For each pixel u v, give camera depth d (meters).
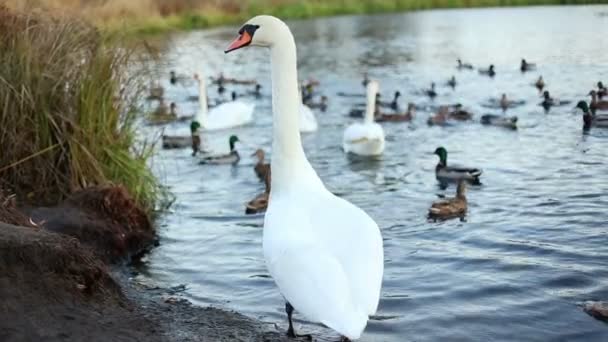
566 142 21.52
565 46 43.94
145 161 13.98
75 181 12.73
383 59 43.91
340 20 66.62
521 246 12.23
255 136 25.86
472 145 22.19
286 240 7.39
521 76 35.88
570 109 27.23
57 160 12.99
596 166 18.27
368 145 21.41
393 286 10.52
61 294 7.92
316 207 7.83
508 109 27.94
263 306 9.81
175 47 48.41
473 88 33.72
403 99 31.94
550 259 11.48
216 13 60.53
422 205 15.74
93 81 12.95
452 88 34.00
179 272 11.20
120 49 13.56
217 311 9.28
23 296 7.59
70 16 13.54
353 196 16.73
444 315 9.47
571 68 36.72
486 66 39.50
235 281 10.82
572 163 18.73
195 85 37.94
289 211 7.86
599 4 69.50
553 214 14.18
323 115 29.25
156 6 51.59
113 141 13.22
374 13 71.88
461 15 66.50
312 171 8.55
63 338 7.32
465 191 16.53
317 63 43.19
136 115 14.50
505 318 9.36
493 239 12.76
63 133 12.70
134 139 14.07
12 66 12.67
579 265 11.16
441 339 8.80
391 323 9.24
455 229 13.57
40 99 12.63
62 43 12.85
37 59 12.65
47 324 7.43
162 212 14.73
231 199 16.44
